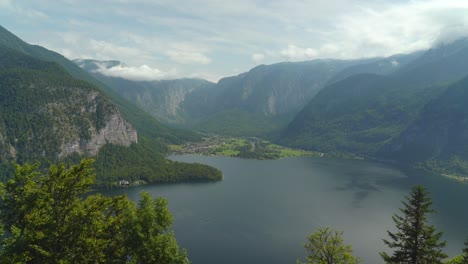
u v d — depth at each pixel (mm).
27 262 41188
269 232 161875
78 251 42531
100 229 43250
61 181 42969
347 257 57125
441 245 56531
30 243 40406
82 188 44844
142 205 51750
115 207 48312
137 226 48250
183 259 51250
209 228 165750
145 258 48188
